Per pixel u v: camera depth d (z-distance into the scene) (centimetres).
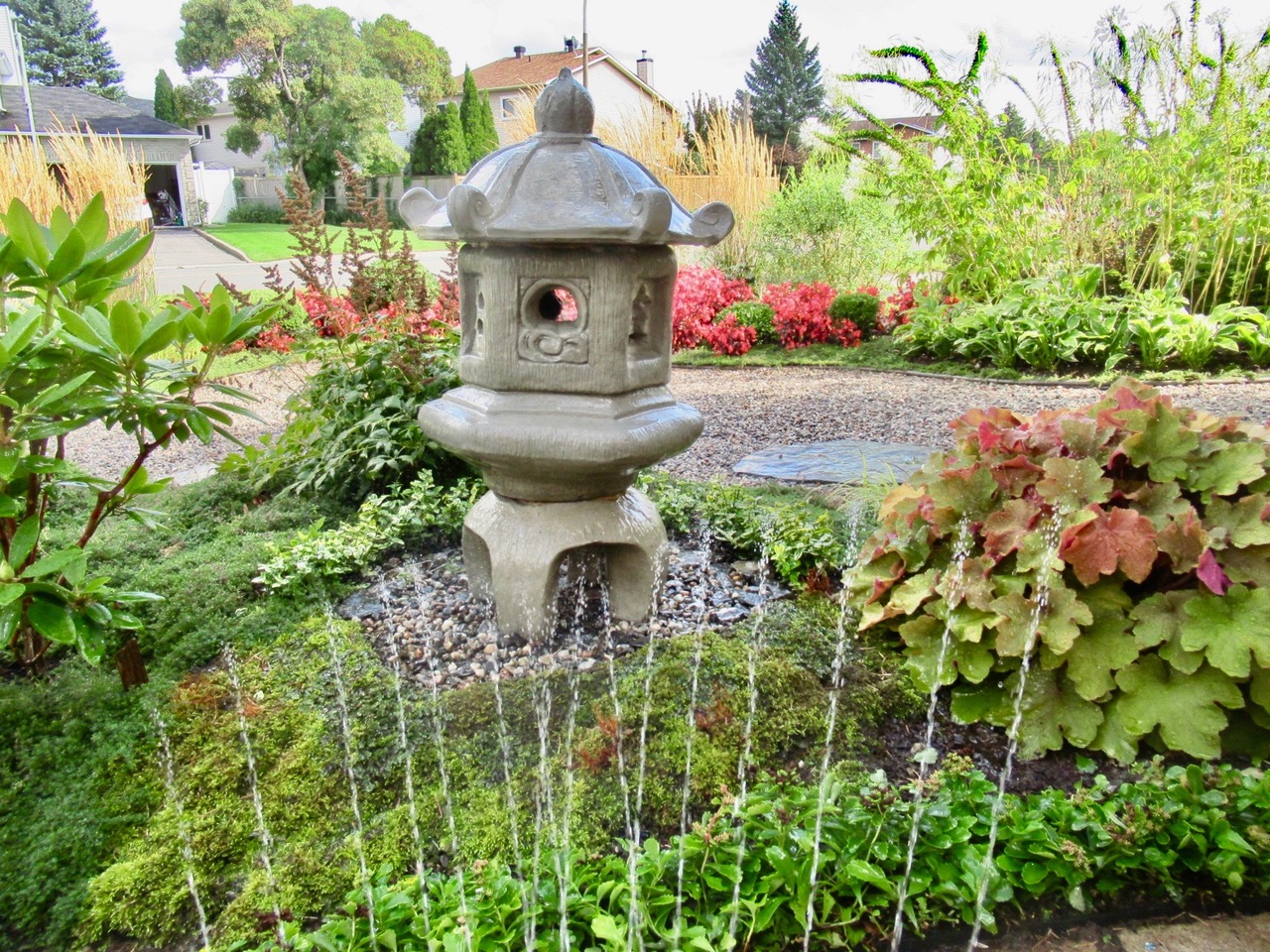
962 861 145
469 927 132
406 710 196
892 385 610
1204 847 146
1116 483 200
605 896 141
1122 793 156
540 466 208
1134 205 605
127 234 210
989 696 193
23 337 170
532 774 175
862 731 190
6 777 181
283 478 347
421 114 3459
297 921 143
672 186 946
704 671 206
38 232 186
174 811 170
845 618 231
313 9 2480
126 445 514
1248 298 622
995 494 210
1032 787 174
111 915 147
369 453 324
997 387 583
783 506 303
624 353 207
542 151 205
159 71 3450
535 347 208
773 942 137
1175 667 173
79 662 221
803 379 651
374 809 169
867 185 838
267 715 197
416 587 263
